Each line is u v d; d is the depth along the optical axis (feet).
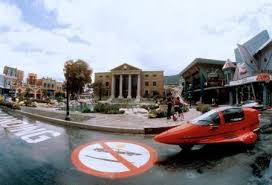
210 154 18.84
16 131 31.73
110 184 13.07
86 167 16.05
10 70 195.31
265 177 13.51
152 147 21.95
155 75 232.73
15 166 16.26
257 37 95.86
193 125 19.66
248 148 20.18
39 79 239.71
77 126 36.24
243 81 78.07
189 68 138.72
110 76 245.24
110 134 29.48
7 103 84.53
